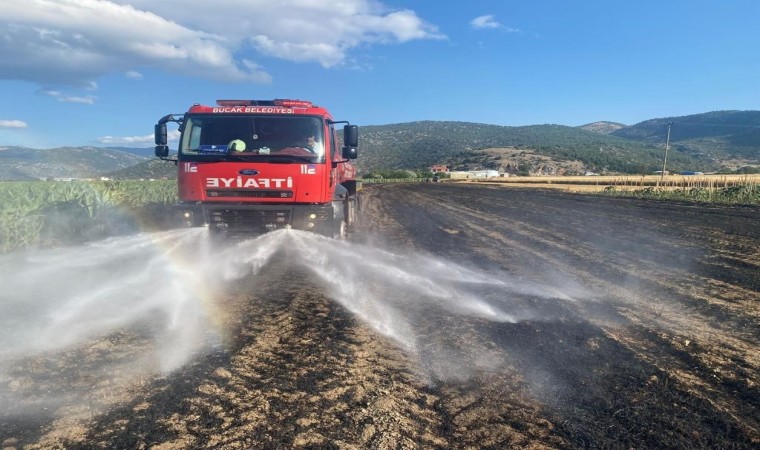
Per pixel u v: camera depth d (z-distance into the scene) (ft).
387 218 65.46
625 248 38.52
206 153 31.35
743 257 34.19
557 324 19.15
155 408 11.69
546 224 56.75
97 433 10.55
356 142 34.40
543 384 13.65
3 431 10.57
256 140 31.60
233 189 31.35
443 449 10.34
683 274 28.71
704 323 19.43
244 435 10.58
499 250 37.83
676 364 15.19
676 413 12.08
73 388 12.71
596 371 14.58
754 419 11.85
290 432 10.76
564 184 214.90
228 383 13.14
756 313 20.81
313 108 32.35
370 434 10.78
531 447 10.51
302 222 31.60
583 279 27.43
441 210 79.41
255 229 31.83
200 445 10.14
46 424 10.89
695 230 49.62
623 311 21.03
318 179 31.60
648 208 79.00
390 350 16.01
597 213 70.49
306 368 14.29
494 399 12.71
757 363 15.35
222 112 31.78
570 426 11.42
